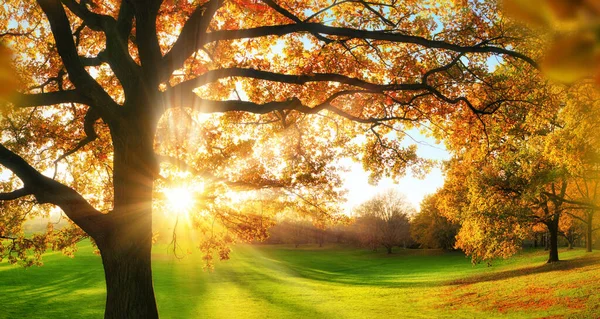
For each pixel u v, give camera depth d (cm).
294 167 1338
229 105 967
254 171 1314
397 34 916
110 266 890
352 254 10412
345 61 1224
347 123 1372
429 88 995
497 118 1156
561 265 3938
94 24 919
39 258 1471
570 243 6109
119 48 888
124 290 877
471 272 5194
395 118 1073
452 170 3200
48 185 861
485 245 3144
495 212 2939
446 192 3600
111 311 878
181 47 906
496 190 2959
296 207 1385
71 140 1425
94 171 1600
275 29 924
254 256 9081
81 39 1308
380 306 3225
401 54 1219
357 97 1236
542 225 4516
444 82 1162
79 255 6812
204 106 959
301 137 1358
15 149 1354
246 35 930
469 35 1102
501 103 1117
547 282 3111
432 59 1175
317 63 1220
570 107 1478
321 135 1420
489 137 1266
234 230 1427
